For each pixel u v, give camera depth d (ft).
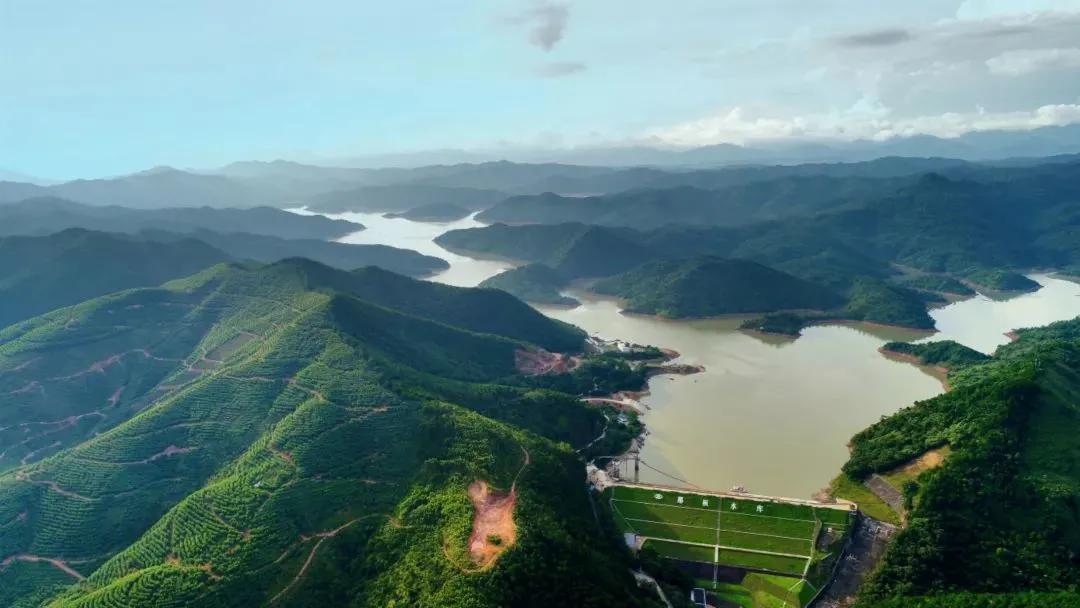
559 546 537.65
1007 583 558.15
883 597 574.56
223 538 570.05
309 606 511.40
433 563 514.68
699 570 636.89
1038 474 638.94
